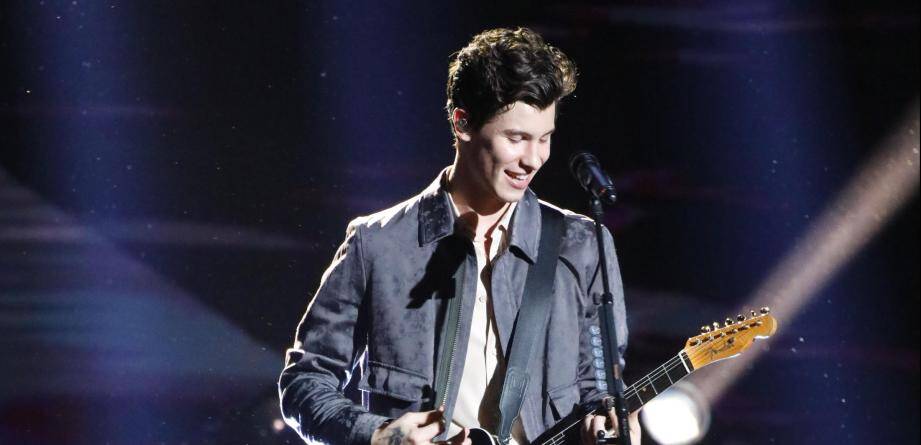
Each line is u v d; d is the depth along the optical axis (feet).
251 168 81.71
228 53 81.41
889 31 76.89
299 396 27.76
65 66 79.05
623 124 82.84
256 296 78.59
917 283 74.43
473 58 26.94
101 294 77.41
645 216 81.66
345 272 28.14
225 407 69.15
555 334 28.37
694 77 82.38
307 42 82.38
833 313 75.87
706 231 80.48
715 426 67.41
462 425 27.73
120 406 68.39
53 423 66.39
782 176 80.33
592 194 26.43
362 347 29.01
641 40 82.74
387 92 83.30
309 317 28.60
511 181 26.99
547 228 29.04
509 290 28.32
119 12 78.89
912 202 75.87
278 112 82.33
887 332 74.28
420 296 27.94
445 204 28.37
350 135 82.89
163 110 80.94
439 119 83.25
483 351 28.09
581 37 83.25
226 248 79.71
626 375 71.36
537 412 27.99
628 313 77.61
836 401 70.23
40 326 74.84
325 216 81.41
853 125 78.54
